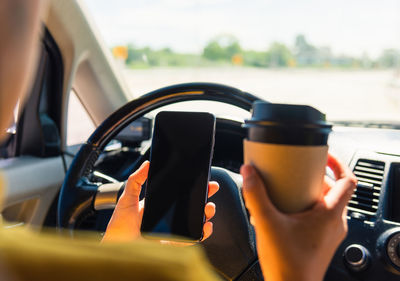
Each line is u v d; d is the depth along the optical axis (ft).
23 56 0.90
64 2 5.98
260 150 1.38
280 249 1.34
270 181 1.38
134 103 3.50
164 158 2.46
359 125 6.06
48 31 6.19
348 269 3.47
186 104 6.95
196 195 2.38
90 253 0.99
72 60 6.54
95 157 3.61
